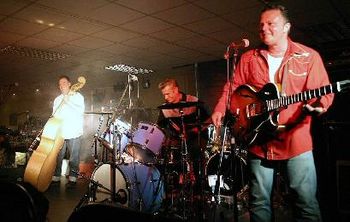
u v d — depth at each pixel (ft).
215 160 13.87
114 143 12.01
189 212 11.25
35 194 6.92
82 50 22.63
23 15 15.87
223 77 27.17
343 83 5.02
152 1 14.44
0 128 25.82
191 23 17.49
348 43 7.72
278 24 5.92
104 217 3.32
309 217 5.59
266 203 6.13
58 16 16.08
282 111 5.87
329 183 7.36
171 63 27.35
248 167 6.42
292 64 5.96
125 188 11.14
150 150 11.65
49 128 13.17
